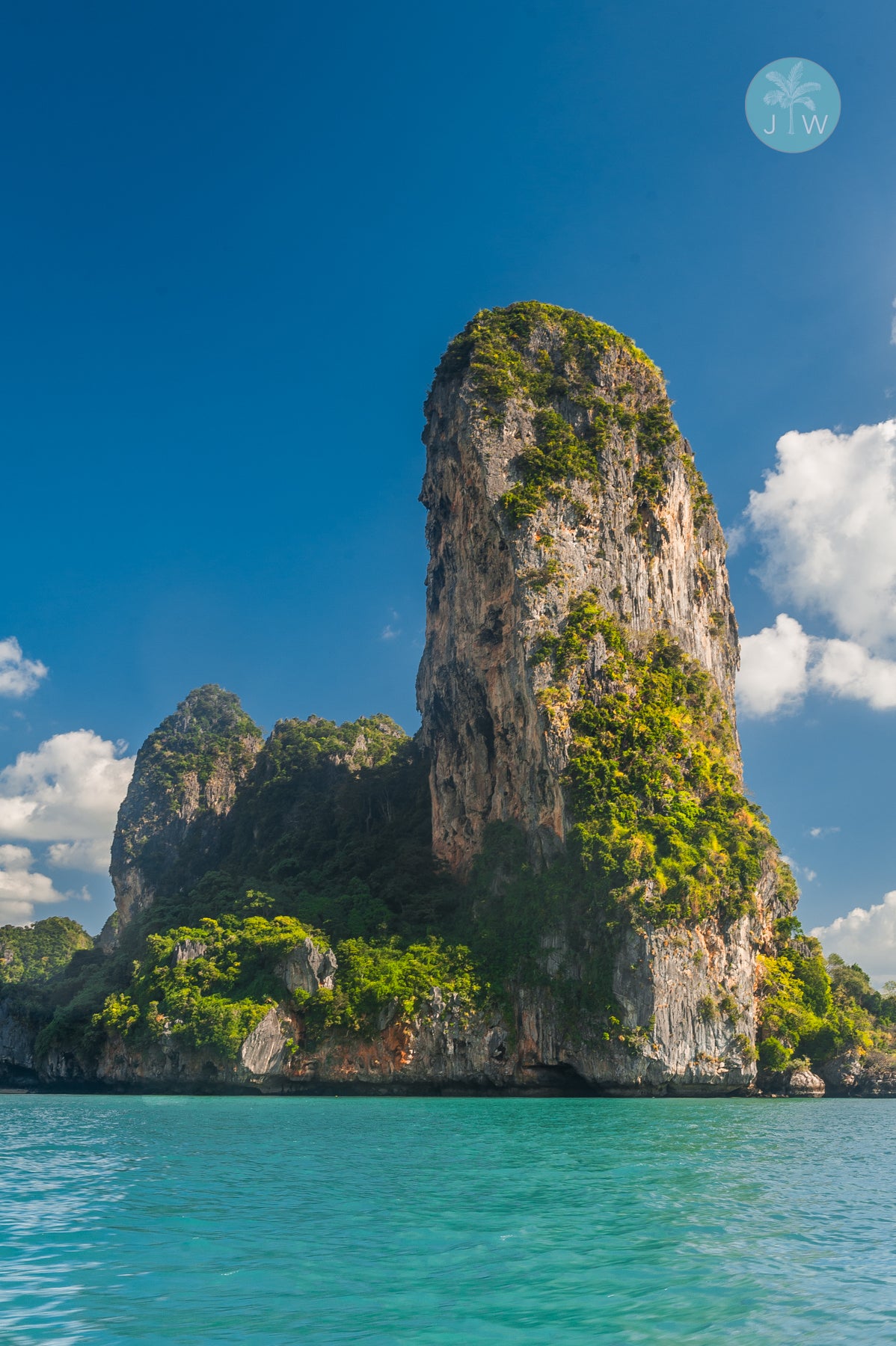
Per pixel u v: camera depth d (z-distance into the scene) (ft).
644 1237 65.00
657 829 256.93
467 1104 210.18
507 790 297.33
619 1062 232.53
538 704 274.36
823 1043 269.85
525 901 266.98
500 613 304.91
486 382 320.09
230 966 286.87
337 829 414.21
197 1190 84.84
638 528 317.22
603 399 330.13
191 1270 56.70
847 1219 71.92
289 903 335.06
